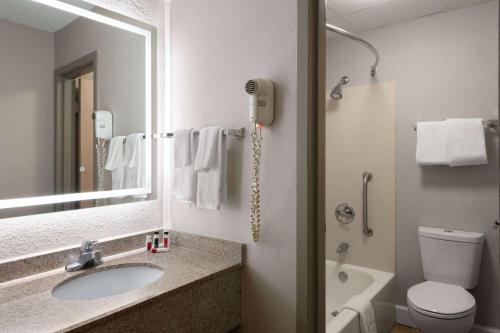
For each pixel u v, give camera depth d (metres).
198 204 1.47
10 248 1.22
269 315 1.35
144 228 1.68
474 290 2.24
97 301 1.01
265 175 1.35
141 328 1.01
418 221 2.45
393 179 2.53
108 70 1.56
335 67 2.81
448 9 2.29
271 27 1.35
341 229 2.74
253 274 1.40
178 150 1.56
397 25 2.51
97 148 1.52
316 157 1.25
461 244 2.16
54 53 1.38
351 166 2.70
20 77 1.29
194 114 1.64
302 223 1.23
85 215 1.45
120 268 1.38
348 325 1.68
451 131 2.18
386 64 2.56
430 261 2.28
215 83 1.55
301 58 1.23
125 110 1.62
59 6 1.38
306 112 1.22
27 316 0.91
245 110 1.44
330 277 2.68
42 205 1.32
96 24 1.51
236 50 1.46
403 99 2.50
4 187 1.23
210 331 1.27
